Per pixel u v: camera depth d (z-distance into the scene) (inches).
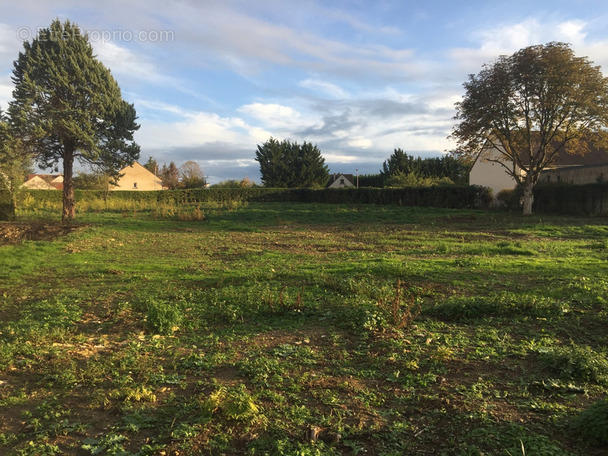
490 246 587.2
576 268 403.5
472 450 117.4
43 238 751.1
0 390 168.4
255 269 441.7
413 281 367.2
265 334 245.8
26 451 120.7
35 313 299.9
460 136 1168.2
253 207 1475.1
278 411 146.7
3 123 888.9
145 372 184.7
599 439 118.7
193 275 431.5
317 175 2765.7
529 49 1028.5
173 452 120.5
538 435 124.0
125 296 349.4
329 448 122.2
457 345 211.0
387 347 211.2
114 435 129.8
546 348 198.5
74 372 184.2
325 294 331.0
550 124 1083.3
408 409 149.3
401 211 1277.1
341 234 811.4
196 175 3024.1
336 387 167.8
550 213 1150.3
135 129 1056.8
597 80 987.3
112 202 1536.7
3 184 1051.3
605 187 1047.6
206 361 199.3
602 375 167.6
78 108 965.8
